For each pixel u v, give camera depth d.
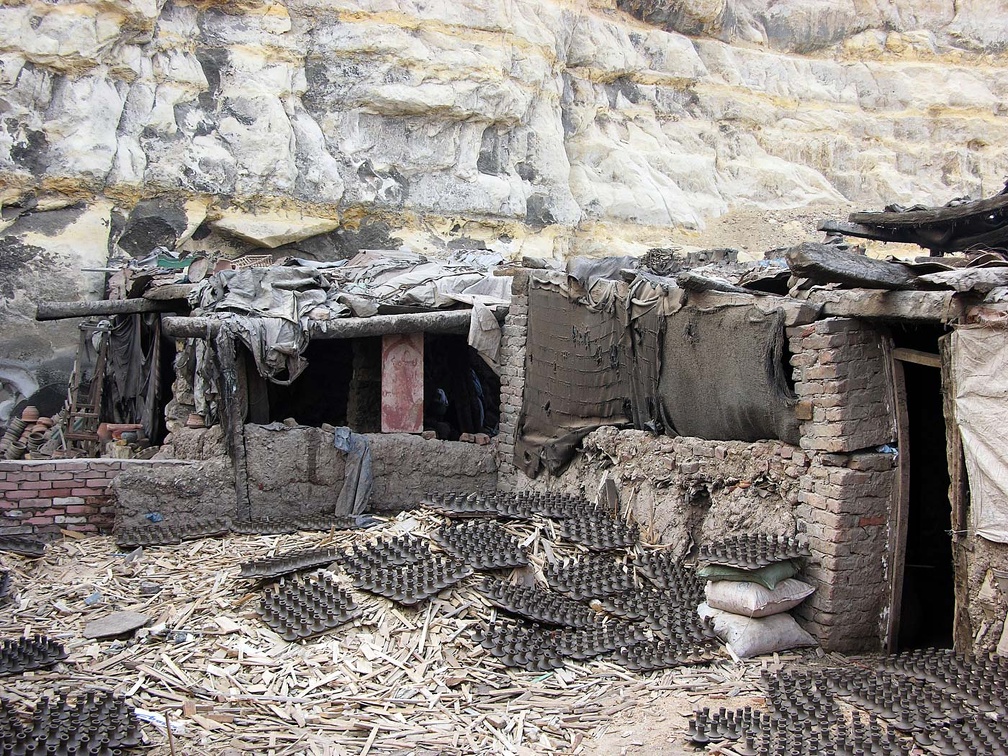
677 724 5.71
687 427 8.49
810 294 7.32
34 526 9.61
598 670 6.48
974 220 13.25
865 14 32.66
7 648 6.59
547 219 25.02
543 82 25.67
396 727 5.67
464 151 23.86
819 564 7.00
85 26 18.81
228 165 20.23
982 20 33.22
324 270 12.19
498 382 13.52
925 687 5.80
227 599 7.44
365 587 7.20
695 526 8.30
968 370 6.06
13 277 17.58
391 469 10.59
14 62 18.11
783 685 6.09
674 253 12.19
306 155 21.38
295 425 10.40
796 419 7.22
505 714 5.85
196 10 21.02
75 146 18.38
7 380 17.05
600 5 28.72
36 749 5.17
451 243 23.27
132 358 13.19
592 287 9.69
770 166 30.11
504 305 11.10
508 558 7.67
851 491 6.89
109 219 18.89
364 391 11.36
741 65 30.92
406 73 23.12
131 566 8.41
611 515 8.95
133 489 9.60
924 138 31.98
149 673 6.29
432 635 6.77
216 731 5.60
